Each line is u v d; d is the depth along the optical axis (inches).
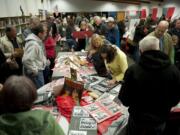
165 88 57.7
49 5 631.2
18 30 244.5
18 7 247.4
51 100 83.0
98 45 119.8
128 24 381.4
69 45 246.2
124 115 73.4
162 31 112.7
